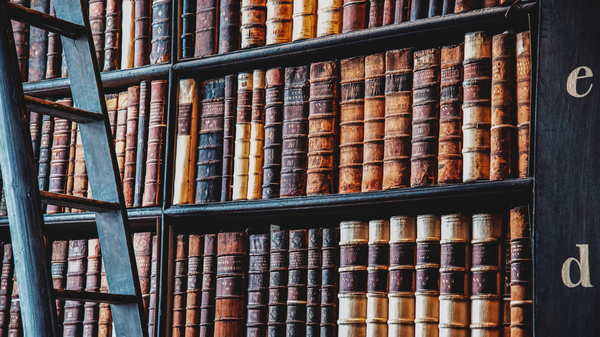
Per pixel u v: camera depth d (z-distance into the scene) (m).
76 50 1.55
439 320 1.57
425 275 1.59
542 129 1.46
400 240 1.63
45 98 2.18
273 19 1.82
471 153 1.56
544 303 1.38
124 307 1.45
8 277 2.08
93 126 1.52
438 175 1.59
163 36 1.95
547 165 1.44
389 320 1.61
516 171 1.53
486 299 1.52
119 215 1.47
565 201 1.41
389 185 1.64
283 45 1.79
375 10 1.71
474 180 1.55
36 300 1.17
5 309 2.06
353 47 1.74
